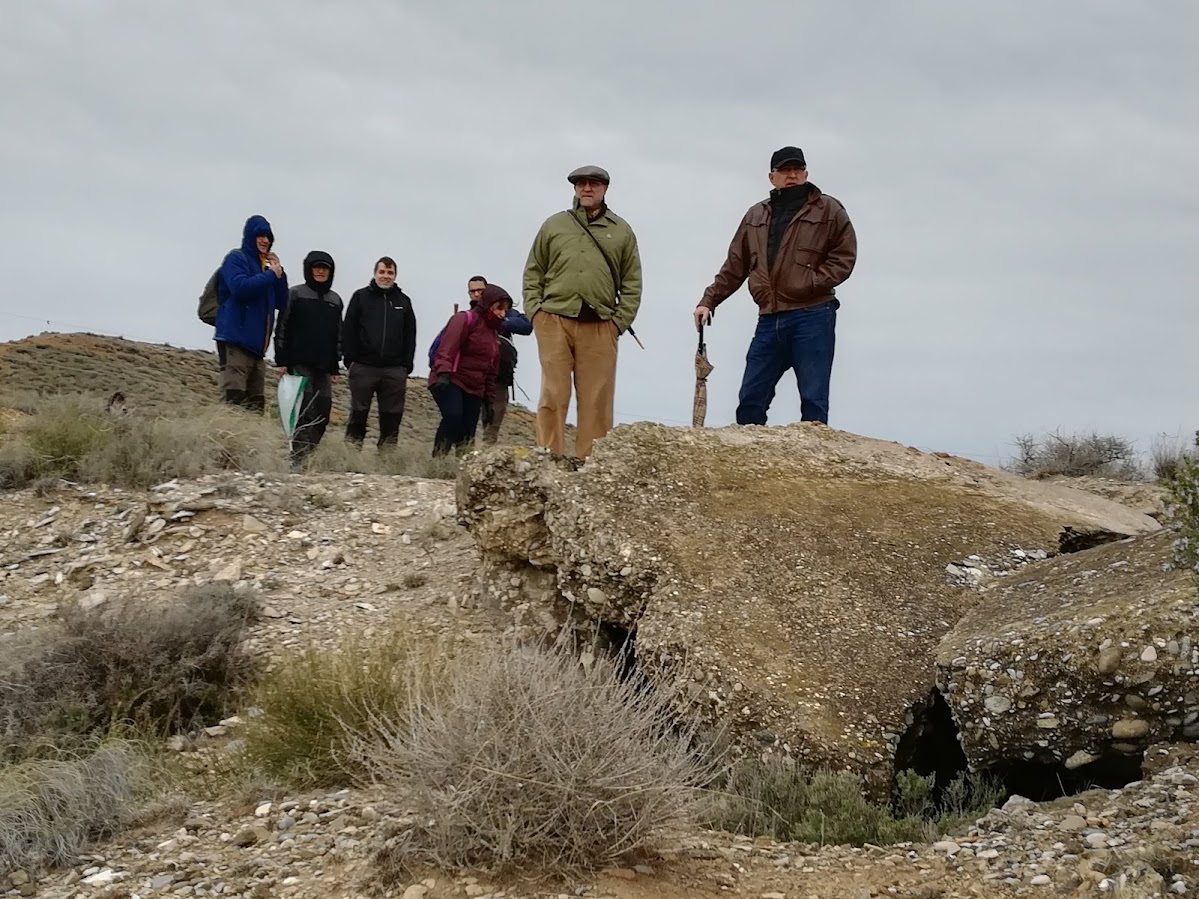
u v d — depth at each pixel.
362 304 11.34
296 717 5.15
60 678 5.75
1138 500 10.04
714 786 4.56
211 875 3.94
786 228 7.88
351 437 11.59
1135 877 3.21
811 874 3.65
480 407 11.52
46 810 4.48
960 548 6.35
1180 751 4.09
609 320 7.69
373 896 3.55
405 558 7.80
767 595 5.55
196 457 9.45
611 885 3.51
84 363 33.81
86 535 8.10
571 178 7.61
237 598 6.80
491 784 3.62
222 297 10.80
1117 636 4.25
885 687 4.98
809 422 8.05
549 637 6.14
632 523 6.09
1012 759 4.54
